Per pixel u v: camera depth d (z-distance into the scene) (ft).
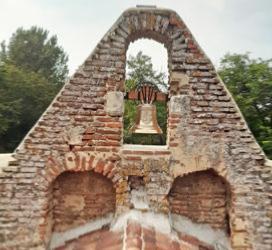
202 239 14.26
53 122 13.98
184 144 14.16
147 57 78.59
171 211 14.73
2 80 73.31
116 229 12.65
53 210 14.66
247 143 14.05
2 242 13.12
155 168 14.03
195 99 14.40
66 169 13.84
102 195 14.90
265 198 13.62
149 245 10.24
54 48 104.12
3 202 13.38
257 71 44.37
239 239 13.56
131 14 14.76
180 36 14.75
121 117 14.25
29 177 13.60
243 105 43.60
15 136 75.51
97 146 14.05
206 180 15.05
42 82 82.84
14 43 100.01
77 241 13.65
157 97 15.60
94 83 14.37
